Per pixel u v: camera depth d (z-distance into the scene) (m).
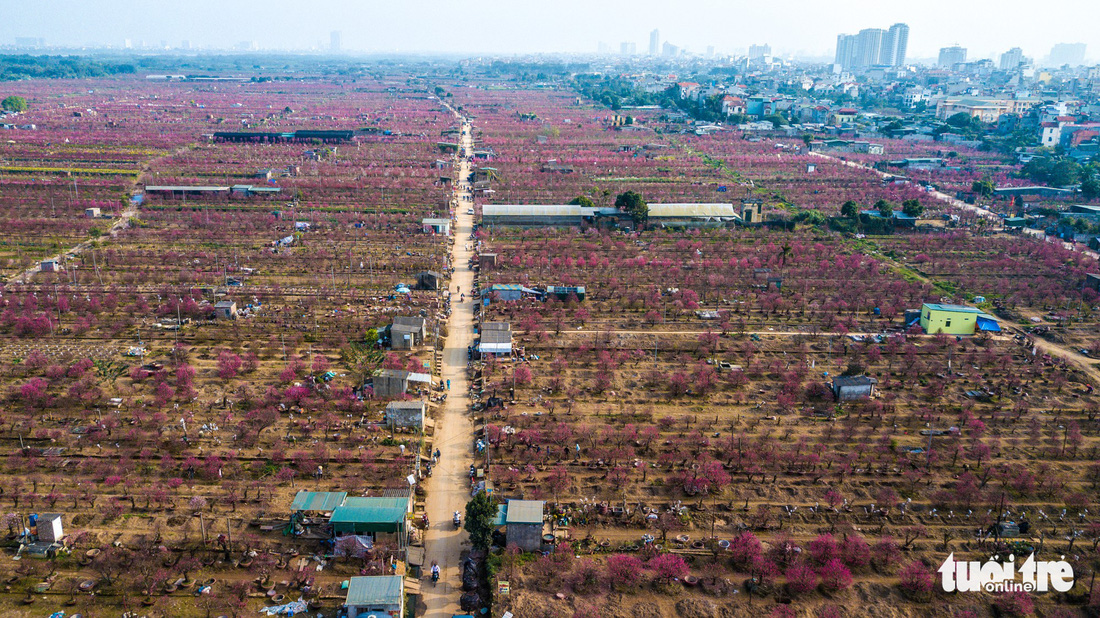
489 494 94.31
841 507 95.00
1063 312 165.25
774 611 77.00
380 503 88.94
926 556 86.56
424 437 108.56
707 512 93.75
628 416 116.81
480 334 141.88
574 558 84.88
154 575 79.56
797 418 117.56
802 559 84.88
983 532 90.75
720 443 108.12
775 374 132.62
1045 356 140.38
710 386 126.25
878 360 139.38
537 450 105.19
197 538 86.00
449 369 132.25
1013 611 78.19
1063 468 105.12
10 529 85.94
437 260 189.50
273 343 138.38
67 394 116.50
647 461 104.25
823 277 183.00
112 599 76.88
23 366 125.94
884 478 101.88
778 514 93.69
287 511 91.19
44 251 188.50
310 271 179.38
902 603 79.56
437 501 94.62
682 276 181.62
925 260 199.75
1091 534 90.81
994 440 112.06
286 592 78.75
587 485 98.31
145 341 138.62
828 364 137.62
